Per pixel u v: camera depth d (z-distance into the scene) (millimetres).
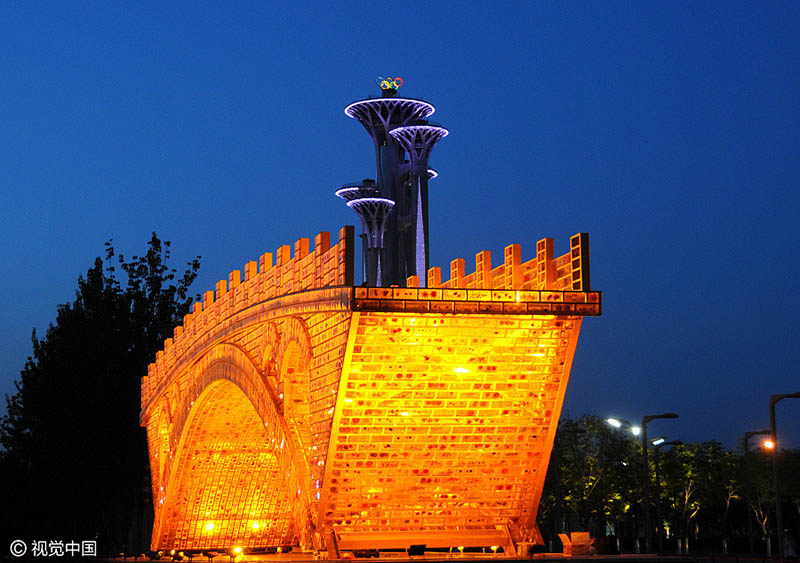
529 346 44875
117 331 102625
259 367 54688
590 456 96250
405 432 45594
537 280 45562
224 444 72062
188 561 65438
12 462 95312
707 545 95750
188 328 69812
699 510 105562
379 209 129125
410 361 43812
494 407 46250
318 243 45656
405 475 46812
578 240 43812
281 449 51156
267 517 79688
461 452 46938
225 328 59719
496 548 48750
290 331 49438
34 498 92250
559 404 46969
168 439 77188
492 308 42344
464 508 48500
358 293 40812
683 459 98688
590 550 51281
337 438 44719
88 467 93375
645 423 60875
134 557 76250
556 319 44031
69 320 100562
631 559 46312
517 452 47719
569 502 94500
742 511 108750
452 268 49188
